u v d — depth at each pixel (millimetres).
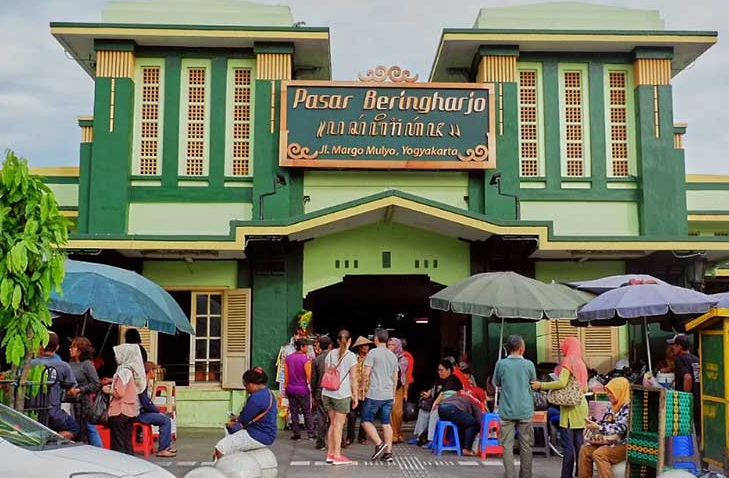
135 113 16625
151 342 16016
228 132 16703
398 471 10945
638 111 16797
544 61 17109
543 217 16641
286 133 16156
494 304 12180
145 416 11562
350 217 15000
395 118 16281
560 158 16844
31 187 7930
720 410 8492
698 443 10281
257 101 16500
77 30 16094
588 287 13633
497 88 16750
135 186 16391
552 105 16984
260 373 9609
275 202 16281
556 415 12680
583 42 16641
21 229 7922
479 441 12336
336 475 10633
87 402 10711
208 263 16266
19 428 7074
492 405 13695
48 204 7988
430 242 16469
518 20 17359
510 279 12609
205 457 11922
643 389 8797
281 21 17047
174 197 16375
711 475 8062
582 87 17172
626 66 17172
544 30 16578
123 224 16031
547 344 16281
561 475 10203
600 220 16719
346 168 16281
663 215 16469
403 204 14844
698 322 8820
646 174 16594
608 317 11914
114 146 16188
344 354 11695
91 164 16188
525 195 16594
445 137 16312
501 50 16797
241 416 9430
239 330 15992
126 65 16422
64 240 8156
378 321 22703
